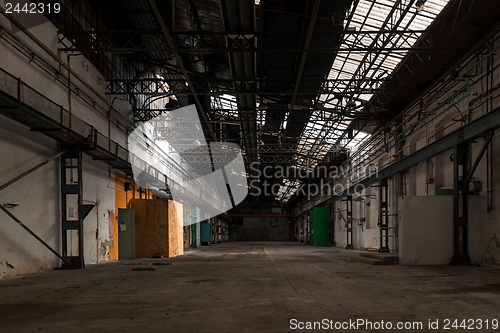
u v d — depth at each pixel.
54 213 13.91
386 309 6.32
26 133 12.33
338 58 20.58
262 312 6.14
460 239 14.32
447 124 17.72
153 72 26.00
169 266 15.03
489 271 11.98
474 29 14.61
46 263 13.30
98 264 16.34
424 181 20.02
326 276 11.07
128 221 20.50
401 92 21.22
